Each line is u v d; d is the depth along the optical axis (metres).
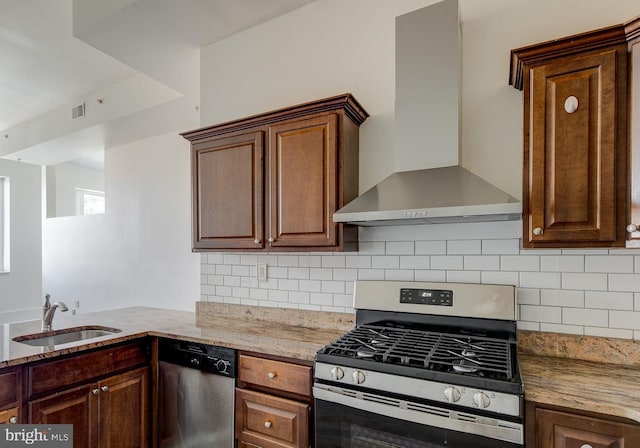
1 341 1.89
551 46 1.38
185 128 3.46
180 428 1.99
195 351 1.95
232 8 2.15
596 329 1.56
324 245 1.85
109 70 3.13
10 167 4.51
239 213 2.12
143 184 3.74
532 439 1.19
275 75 2.33
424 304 1.79
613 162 1.29
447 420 1.22
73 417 1.77
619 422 1.09
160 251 3.54
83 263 4.40
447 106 1.72
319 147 1.87
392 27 2.01
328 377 1.43
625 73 1.28
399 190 1.65
